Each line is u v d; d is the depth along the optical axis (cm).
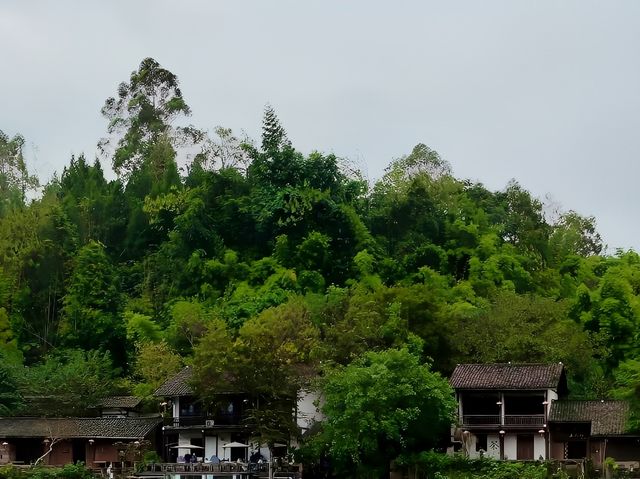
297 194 14288
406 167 15825
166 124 17975
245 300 12456
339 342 9900
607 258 14975
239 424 9606
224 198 14950
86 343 12950
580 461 8262
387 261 13525
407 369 8769
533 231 14788
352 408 8531
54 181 16738
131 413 10956
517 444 9069
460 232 14238
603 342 10938
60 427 10000
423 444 8794
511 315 10869
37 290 13650
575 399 9412
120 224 15662
